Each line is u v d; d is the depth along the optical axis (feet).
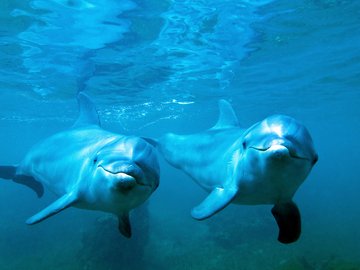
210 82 62.54
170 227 70.69
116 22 35.35
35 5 31.35
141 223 42.37
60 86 60.39
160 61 48.47
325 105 97.91
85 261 39.24
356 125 153.79
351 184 173.99
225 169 17.38
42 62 46.93
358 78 65.77
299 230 14.49
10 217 78.02
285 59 51.57
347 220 76.54
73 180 17.12
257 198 14.75
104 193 12.73
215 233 57.67
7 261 48.73
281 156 11.07
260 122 13.65
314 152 11.96
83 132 20.86
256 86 68.49
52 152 20.98
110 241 39.09
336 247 52.70
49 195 90.89
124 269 39.40
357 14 36.76
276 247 51.72
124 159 11.63
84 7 31.99
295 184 12.50
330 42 45.11
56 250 52.90
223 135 21.24
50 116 95.71
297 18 37.22
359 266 32.73
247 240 56.03
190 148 23.54
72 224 68.80
